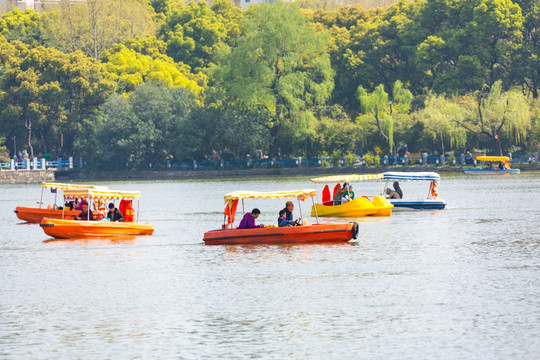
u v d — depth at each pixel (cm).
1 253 4222
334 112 13738
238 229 4325
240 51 13388
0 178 13438
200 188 9869
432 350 2284
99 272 3566
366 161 12631
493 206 6306
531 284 3050
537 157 12144
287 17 13275
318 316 2664
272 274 3403
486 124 12244
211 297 2977
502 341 2342
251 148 13475
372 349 2308
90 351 2344
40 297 3038
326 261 3706
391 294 2945
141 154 13662
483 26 14062
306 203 7406
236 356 2281
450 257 3747
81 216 5006
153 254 4075
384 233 4734
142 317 2705
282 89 13200
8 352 2344
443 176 11306
